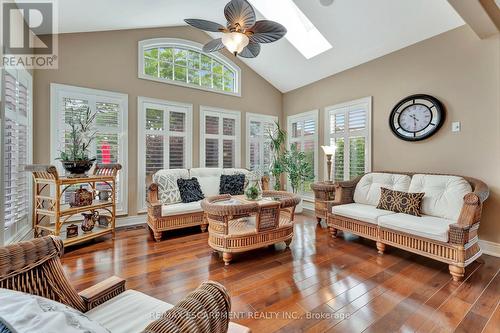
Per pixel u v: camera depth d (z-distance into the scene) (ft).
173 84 15.16
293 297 6.81
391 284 7.49
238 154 17.76
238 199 11.03
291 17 14.10
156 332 2.20
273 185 19.25
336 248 10.50
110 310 3.74
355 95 14.56
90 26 11.96
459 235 7.73
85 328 2.12
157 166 14.61
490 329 5.50
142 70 14.10
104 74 12.94
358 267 8.66
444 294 6.93
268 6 13.50
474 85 10.00
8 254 3.20
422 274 8.13
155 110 14.57
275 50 15.75
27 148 10.40
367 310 6.22
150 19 13.17
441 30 10.77
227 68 17.66
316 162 17.12
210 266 8.73
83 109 12.37
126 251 10.06
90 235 10.59
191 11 13.32
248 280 7.75
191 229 13.25
